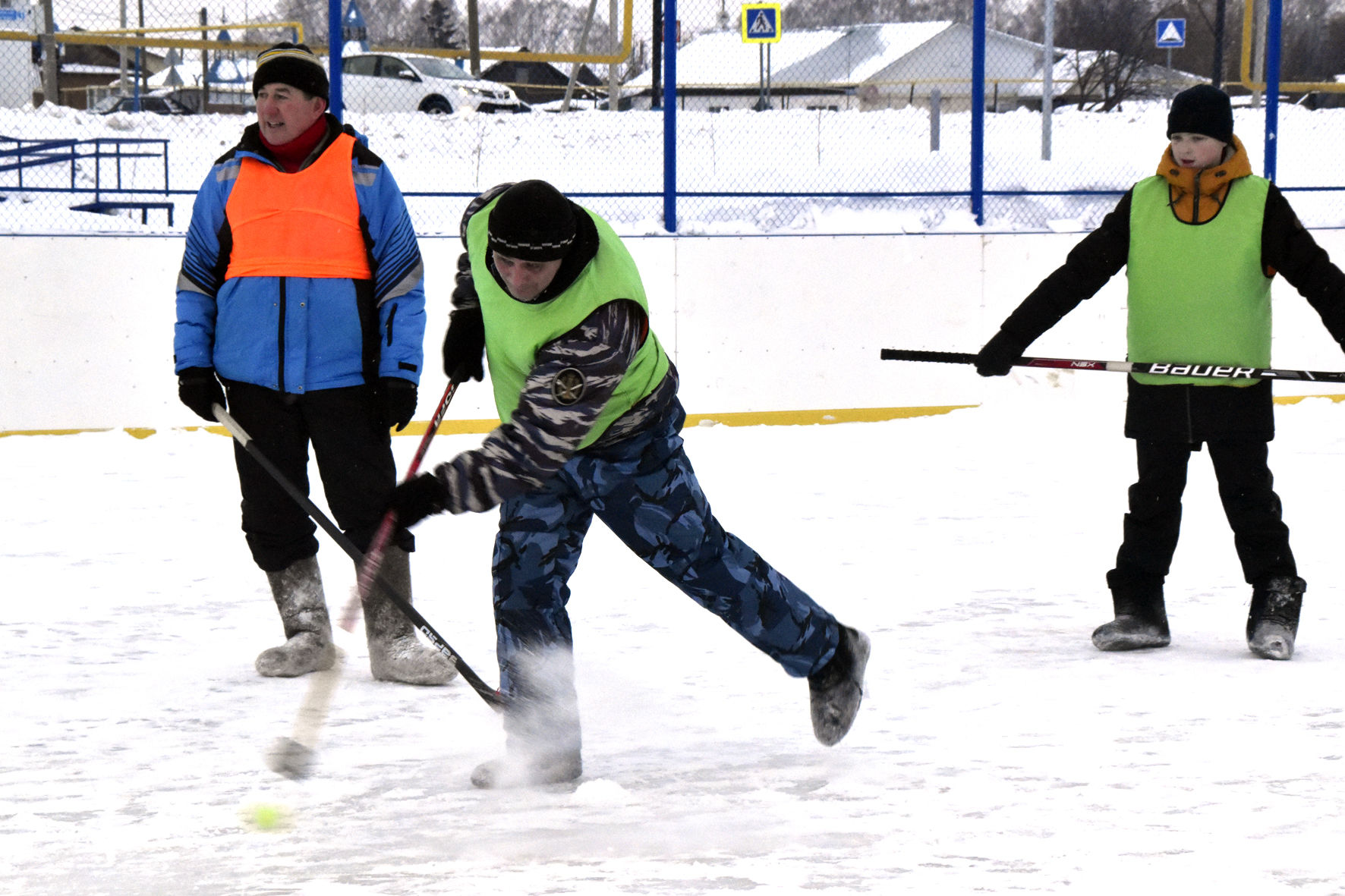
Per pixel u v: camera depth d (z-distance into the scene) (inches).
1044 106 818.8
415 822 195.0
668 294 666.8
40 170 928.9
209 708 257.0
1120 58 859.4
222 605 342.3
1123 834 185.6
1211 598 345.4
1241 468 292.7
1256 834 185.0
